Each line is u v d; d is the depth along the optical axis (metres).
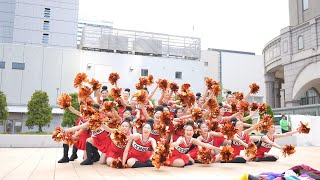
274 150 12.00
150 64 31.44
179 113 8.59
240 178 4.31
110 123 6.84
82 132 7.03
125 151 6.45
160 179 5.19
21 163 7.10
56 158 8.19
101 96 8.16
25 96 28.86
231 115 8.98
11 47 29.19
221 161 7.54
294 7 35.03
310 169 4.94
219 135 7.39
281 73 39.97
